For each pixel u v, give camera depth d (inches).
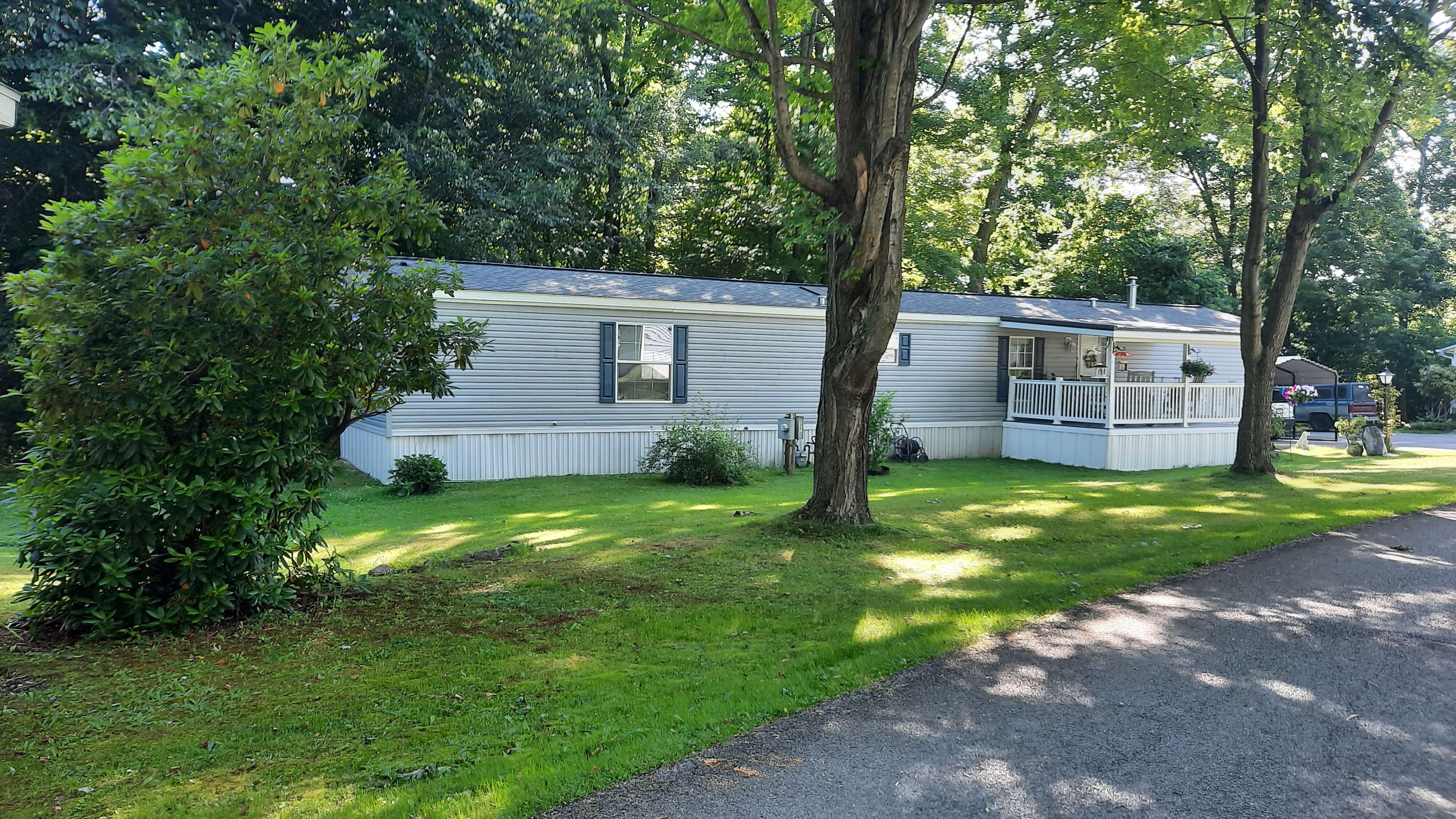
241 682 209.8
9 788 155.8
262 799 150.1
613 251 1187.3
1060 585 293.7
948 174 1177.4
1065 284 1374.3
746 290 751.1
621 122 1062.4
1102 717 183.6
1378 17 499.5
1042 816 142.9
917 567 324.8
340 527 474.3
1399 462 749.3
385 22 832.9
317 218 279.7
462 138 922.7
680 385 697.6
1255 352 599.8
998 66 713.0
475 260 923.4
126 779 159.0
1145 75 577.3
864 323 373.4
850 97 355.9
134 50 705.6
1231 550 350.9
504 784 153.9
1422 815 143.0
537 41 964.0
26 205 800.9
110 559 239.9
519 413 642.8
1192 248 1347.2
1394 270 1443.2
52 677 214.1
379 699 198.2
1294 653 224.2
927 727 179.5
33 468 257.4
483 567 337.7
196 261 249.6
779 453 741.9
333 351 272.2
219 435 260.1
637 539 386.0
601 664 222.2
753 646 235.8
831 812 144.8
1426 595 282.7
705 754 167.5
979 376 836.6
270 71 273.7
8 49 718.5
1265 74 562.3
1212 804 146.7
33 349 258.7
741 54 370.6
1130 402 744.3
